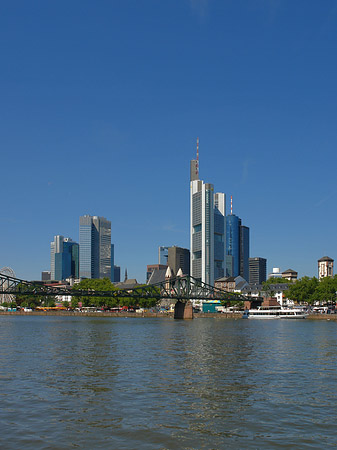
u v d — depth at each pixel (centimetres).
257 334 12888
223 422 3709
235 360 7156
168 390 4850
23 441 3244
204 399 4459
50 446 3153
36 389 4869
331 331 14225
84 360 7106
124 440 3284
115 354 7906
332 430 3522
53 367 6369
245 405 4238
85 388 4928
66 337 11662
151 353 8069
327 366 6556
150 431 3478
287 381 5384
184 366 6506
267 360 7175
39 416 3841
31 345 9488
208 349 8762
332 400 4441
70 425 3606
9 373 5853
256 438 3344
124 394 4647
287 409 4106
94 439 3297
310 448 3155
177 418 3812
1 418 3778
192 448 3148
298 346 9369
